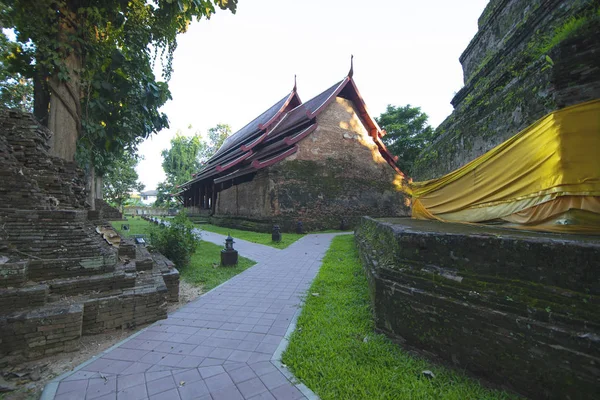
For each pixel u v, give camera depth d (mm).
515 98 5340
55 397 2650
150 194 84125
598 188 3414
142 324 4191
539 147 4188
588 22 3688
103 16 7461
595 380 2064
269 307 4945
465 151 7312
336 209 20562
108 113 8336
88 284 4070
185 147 50938
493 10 8766
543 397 2326
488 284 2768
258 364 3170
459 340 2873
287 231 18375
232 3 8422
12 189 4211
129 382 2873
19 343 3182
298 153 19719
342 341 3549
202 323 4277
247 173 19469
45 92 7547
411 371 2922
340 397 2578
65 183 5680
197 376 2963
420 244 3447
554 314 2320
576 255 2305
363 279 6227
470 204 6016
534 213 4168
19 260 3760
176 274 5230
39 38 6555
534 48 5395
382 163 23500
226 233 17797
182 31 8875
